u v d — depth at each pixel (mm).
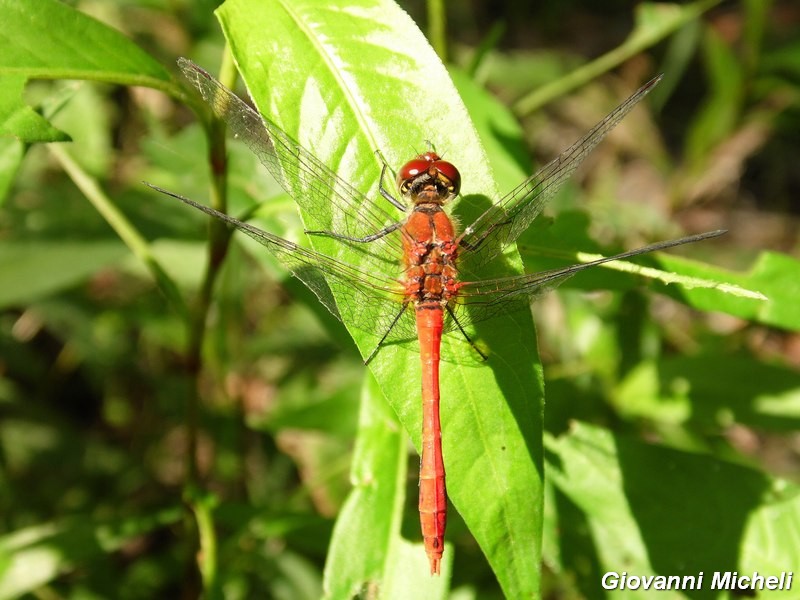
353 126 96
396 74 96
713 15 289
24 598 148
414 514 110
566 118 257
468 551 140
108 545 127
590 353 156
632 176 254
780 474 204
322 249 97
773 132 258
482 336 97
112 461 180
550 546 117
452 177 97
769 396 143
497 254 104
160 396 184
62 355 191
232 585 146
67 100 108
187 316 122
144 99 178
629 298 158
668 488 115
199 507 121
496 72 230
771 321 116
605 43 284
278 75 95
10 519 168
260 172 136
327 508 166
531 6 289
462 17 280
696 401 145
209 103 97
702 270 116
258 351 181
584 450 117
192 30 171
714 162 240
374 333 97
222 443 169
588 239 117
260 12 96
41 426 178
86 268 154
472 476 91
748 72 195
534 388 94
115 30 102
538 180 107
